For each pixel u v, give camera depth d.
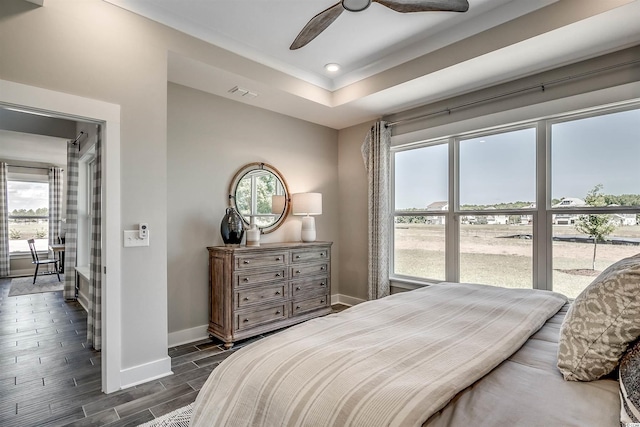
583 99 2.71
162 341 2.51
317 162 4.46
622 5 2.02
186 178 3.21
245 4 2.42
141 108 2.42
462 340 1.35
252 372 1.20
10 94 1.91
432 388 0.95
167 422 1.92
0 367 2.64
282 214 4.04
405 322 1.61
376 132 4.09
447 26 2.71
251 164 3.72
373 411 0.89
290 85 3.38
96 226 2.97
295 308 3.56
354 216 4.53
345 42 2.94
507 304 1.92
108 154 2.26
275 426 1.02
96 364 2.70
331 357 1.18
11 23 1.93
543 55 2.63
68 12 2.12
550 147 2.99
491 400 0.97
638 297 1.02
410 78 3.10
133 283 2.38
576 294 2.83
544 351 1.36
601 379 1.08
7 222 6.81
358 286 4.47
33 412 2.03
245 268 3.12
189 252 3.22
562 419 0.87
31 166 7.17
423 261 3.93
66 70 2.11
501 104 3.20
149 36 2.46
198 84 3.17
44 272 7.10
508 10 2.46
